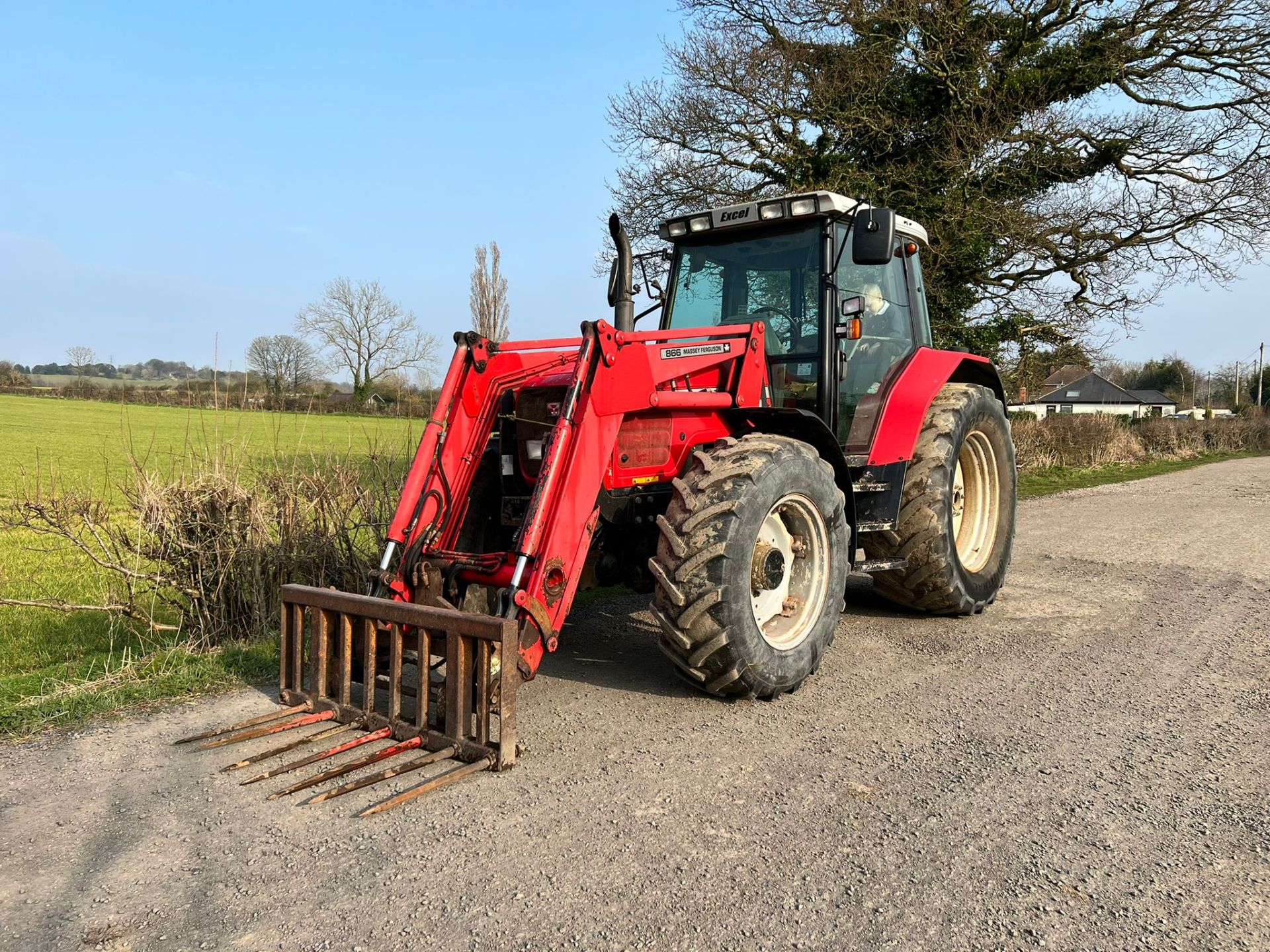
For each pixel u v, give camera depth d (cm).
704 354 421
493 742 317
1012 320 1523
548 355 447
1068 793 298
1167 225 1462
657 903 229
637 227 1573
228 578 505
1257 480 1736
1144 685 420
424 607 329
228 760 327
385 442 620
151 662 461
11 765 328
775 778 310
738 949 209
